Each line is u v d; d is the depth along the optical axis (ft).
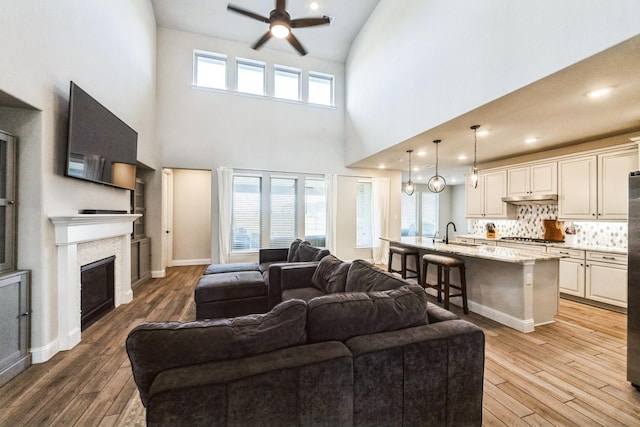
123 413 5.57
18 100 6.66
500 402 5.90
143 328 3.44
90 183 9.89
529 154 17.03
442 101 11.37
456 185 33.73
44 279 7.48
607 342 8.74
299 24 11.62
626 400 5.98
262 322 3.90
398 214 23.53
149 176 17.31
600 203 12.59
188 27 17.95
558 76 7.61
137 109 14.10
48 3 7.50
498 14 8.92
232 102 19.07
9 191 7.05
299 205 20.75
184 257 21.71
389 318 4.56
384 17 15.88
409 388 4.21
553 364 7.43
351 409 3.84
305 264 10.70
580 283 12.78
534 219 16.89
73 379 6.69
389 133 15.37
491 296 10.79
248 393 3.26
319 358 3.67
